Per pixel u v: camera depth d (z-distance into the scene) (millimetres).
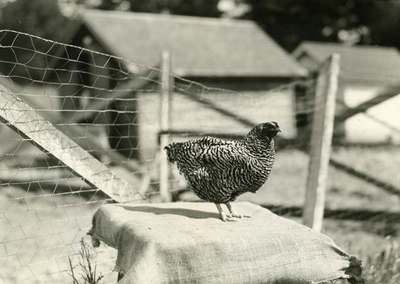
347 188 11719
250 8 49969
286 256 3906
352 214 8797
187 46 21781
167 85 6621
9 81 4836
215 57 21531
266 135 4160
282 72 21781
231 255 3771
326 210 8391
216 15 50844
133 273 3541
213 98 12672
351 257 4094
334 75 5801
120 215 4398
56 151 4602
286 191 11406
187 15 51000
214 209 4777
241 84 21141
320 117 5863
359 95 24031
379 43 51094
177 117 12805
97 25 20547
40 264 5887
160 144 6562
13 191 8656
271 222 4371
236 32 24594
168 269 3648
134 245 3818
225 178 4148
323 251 4031
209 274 3709
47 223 7340
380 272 5664
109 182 4938
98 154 8648
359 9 49625
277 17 49969
